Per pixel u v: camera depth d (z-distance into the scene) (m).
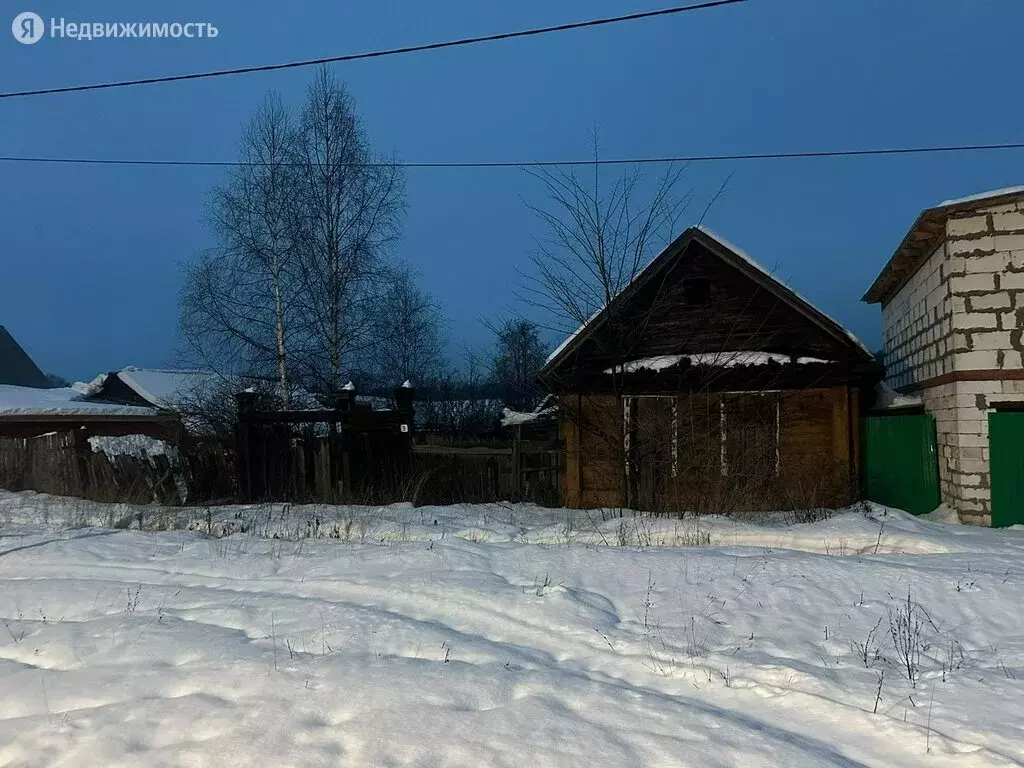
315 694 4.70
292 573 7.98
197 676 5.06
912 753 4.09
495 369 26.38
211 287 20.92
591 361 14.48
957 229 11.75
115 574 8.38
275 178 20.81
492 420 24.22
